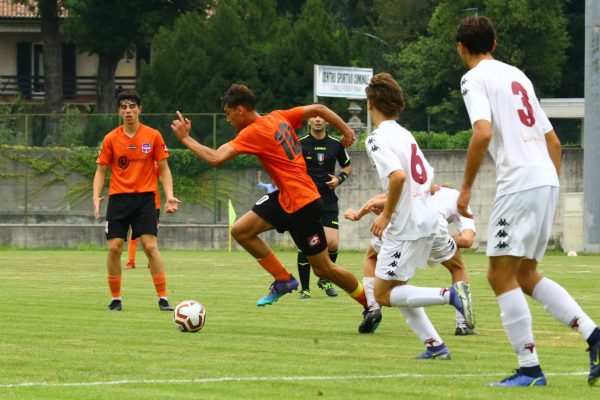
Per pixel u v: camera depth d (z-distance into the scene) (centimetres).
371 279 2722
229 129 8338
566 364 2145
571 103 9888
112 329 2781
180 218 8388
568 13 15000
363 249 8212
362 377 1952
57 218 8500
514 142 1852
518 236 1838
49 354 2270
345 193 8200
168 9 12600
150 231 3353
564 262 6419
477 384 1869
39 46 14412
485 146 1823
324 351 2334
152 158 3375
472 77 1875
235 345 2441
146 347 2397
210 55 10388
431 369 2061
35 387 1839
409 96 14300
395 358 2222
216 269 5728
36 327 2827
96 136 8519
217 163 2723
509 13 13188
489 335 2680
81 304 3566
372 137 2214
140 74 10844
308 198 2767
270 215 2817
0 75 14275
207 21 11869
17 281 4756
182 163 8356
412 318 2219
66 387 1839
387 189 2203
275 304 3609
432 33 14400
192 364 2123
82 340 2531
